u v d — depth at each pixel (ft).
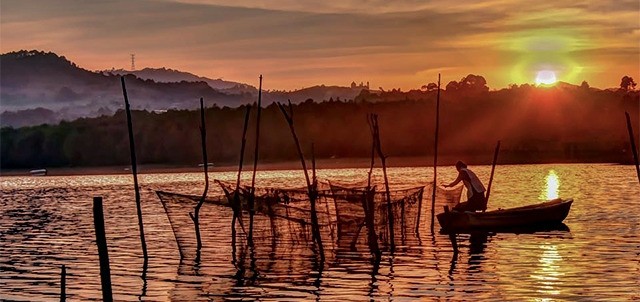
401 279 105.91
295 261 122.62
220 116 580.71
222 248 135.95
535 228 151.74
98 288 105.91
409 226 149.48
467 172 152.35
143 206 236.22
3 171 565.12
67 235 164.45
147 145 568.41
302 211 138.62
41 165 583.17
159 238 152.35
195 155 557.74
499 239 138.62
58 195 304.09
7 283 109.60
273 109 583.17
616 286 97.40
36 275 115.65
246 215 138.41
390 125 572.92
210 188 329.31
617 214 175.73
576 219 166.30
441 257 121.90
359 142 554.05
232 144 557.74
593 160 497.05
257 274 112.57
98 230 83.30
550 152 537.24
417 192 149.89
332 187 144.87
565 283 99.76
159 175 462.19
